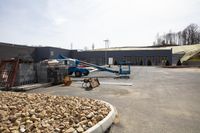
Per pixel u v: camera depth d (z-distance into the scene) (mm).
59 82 16219
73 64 23406
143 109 7449
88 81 13930
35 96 8766
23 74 14844
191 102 8656
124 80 18297
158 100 9125
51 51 47219
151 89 12594
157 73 26344
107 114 6188
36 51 46438
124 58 58719
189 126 5559
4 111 5793
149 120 6105
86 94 11008
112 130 5262
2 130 4492
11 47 37906
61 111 6133
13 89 12883
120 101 8953
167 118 6309
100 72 29547
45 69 16188
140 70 33094
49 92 11992
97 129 4852
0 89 13078
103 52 59406
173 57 62500
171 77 20609
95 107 6828
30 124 4844
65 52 56125
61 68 16781
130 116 6520
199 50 54312
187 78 19438
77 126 4871
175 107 7754
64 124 4961
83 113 6000
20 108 6281
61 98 8383
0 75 14141
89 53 59969
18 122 4902
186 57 55688
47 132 4500
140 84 15188
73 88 13531
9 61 14562
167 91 11758
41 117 5465
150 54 56812
